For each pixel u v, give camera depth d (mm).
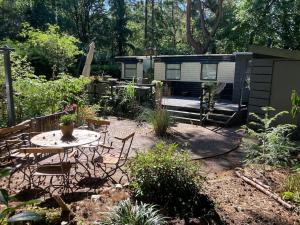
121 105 10695
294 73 7832
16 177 4488
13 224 2090
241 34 17641
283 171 4703
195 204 3271
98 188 4070
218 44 21734
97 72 20281
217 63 14555
